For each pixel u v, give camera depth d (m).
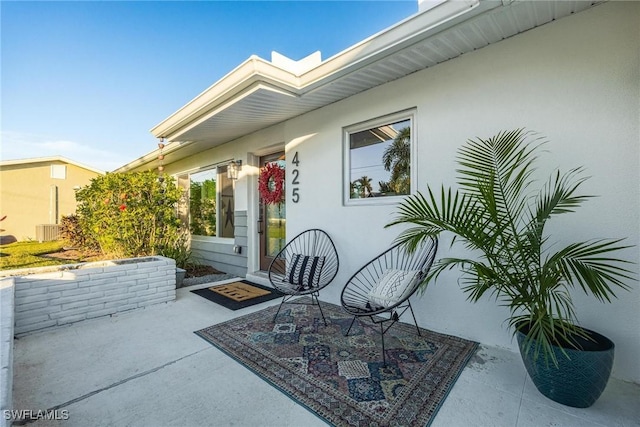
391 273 2.51
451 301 2.52
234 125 4.09
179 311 3.17
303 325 2.76
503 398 1.67
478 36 2.16
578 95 1.96
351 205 3.28
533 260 1.75
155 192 4.84
